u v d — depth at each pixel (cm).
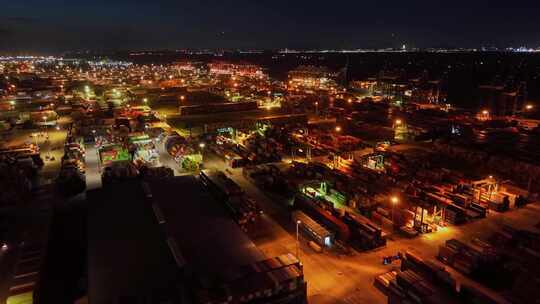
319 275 3731
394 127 10194
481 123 10312
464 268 3738
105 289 2959
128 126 10050
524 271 3578
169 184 5197
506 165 6631
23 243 4375
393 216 4681
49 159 7825
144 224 4009
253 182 6378
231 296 2822
